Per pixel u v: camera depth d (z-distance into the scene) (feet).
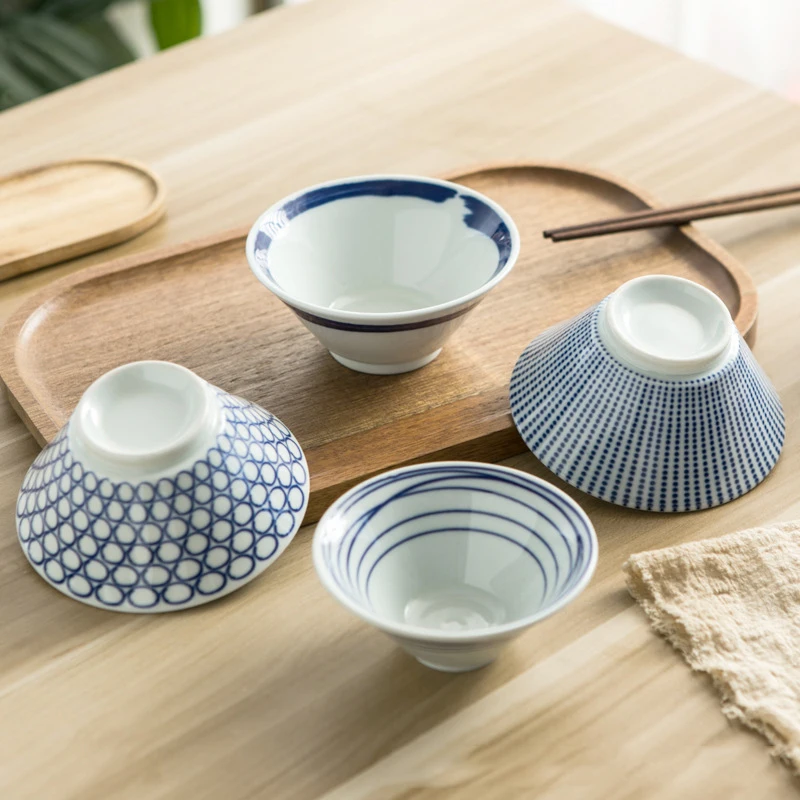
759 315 3.12
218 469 2.30
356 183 2.97
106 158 3.83
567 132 3.97
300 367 2.93
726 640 2.16
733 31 6.24
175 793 1.98
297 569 2.42
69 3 6.81
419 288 3.02
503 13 4.72
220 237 3.34
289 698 2.14
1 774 2.02
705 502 2.51
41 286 3.33
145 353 2.97
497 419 2.73
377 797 1.96
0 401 2.90
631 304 2.60
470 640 1.86
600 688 2.14
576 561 2.01
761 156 3.81
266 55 4.48
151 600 2.29
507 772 1.99
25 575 2.40
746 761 2.00
